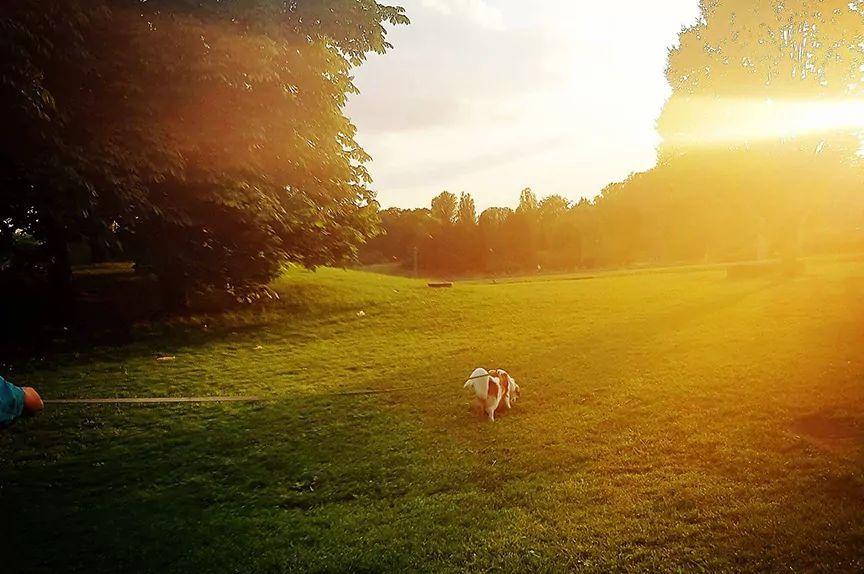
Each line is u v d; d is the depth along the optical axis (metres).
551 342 13.51
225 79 14.71
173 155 14.25
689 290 20.62
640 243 73.44
